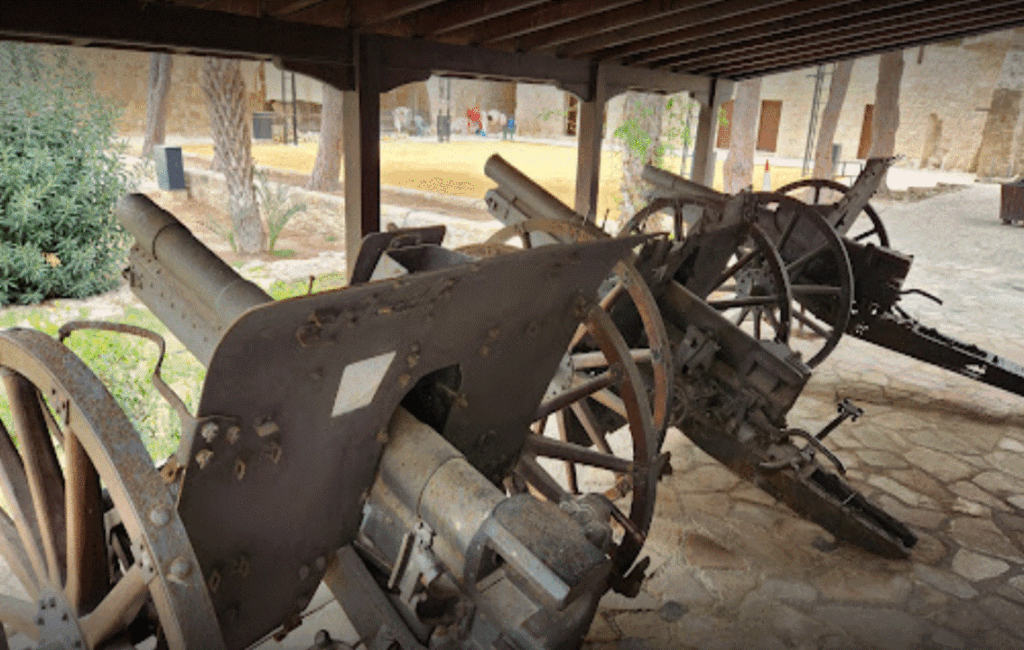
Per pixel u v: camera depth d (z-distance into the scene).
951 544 3.80
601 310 2.38
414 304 1.64
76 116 7.50
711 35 5.90
